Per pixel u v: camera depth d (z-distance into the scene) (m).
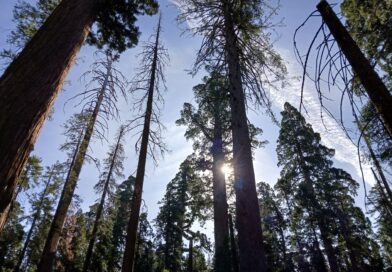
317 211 22.98
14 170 3.57
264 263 5.73
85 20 5.77
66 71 4.97
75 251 20.97
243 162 6.69
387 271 23.39
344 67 3.25
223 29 7.91
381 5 9.10
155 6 9.53
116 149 23.14
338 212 24.95
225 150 17.88
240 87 7.55
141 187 10.34
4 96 3.92
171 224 32.53
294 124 28.09
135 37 10.08
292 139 27.41
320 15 3.43
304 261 24.06
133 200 10.05
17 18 12.52
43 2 12.68
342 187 27.31
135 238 9.33
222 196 17.09
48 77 4.48
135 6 9.30
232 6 7.84
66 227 18.48
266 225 29.97
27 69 4.34
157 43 13.42
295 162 26.98
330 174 27.34
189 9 8.30
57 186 16.94
